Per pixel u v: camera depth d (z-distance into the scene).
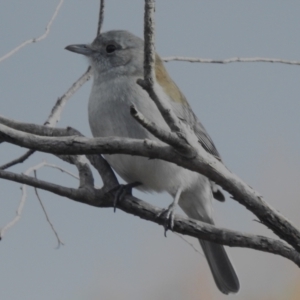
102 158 10.51
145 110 10.92
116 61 12.20
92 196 9.11
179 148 7.01
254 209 7.38
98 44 12.51
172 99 12.12
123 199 9.24
